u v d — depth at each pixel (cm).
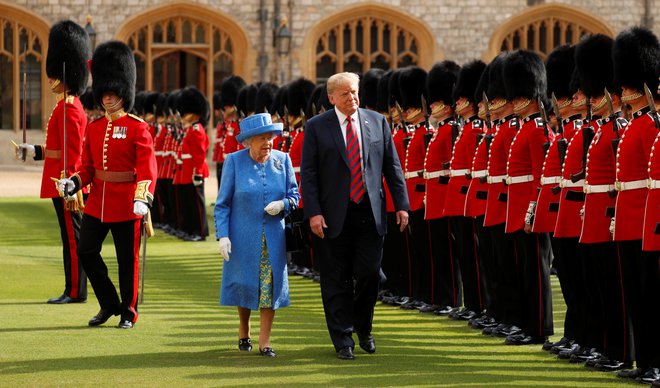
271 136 1988
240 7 7294
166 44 7269
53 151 2531
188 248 3941
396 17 7362
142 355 1955
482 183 2300
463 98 2486
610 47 1995
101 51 2286
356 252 1970
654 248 1702
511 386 1712
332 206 1952
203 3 7244
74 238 2555
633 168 1786
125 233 2255
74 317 2366
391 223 2667
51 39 2612
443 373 1812
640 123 1784
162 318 2372
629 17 7425
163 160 4631
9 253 3575
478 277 2391
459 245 2420
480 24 7406
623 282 1819
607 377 1816
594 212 1888
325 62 7462
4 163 7281
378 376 1780
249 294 1953
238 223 1969
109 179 2247
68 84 2600
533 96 2211
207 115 4366
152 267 3344
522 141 2170
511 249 2205
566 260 2027
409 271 2638
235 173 1981
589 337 1950
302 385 1705
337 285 1961
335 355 1969
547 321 2138
